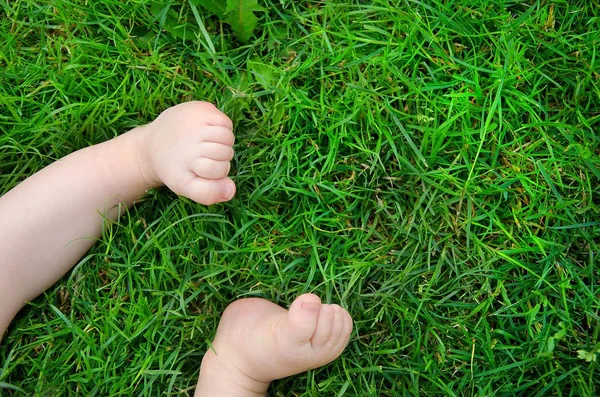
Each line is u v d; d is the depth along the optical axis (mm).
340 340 579
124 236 632
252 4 626
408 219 633
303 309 562
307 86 645
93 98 645
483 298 631
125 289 631
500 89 623
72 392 620
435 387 619
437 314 625
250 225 632
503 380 619
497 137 634
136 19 648
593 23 641
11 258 587
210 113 586
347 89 635
